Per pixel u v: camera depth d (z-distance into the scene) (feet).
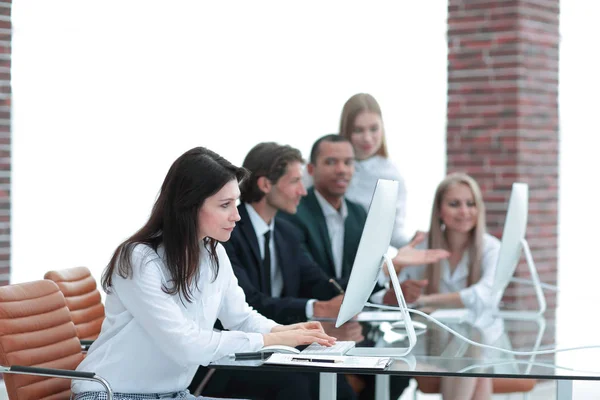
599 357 11.30
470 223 16.44
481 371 10.34
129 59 23.12
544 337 12.88
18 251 21.61
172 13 23.57
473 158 23.47
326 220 16.65
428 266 16.72
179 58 23.61
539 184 23.38
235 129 23.79
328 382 10.62
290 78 23.80
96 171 22.68
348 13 23.67
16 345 10.55
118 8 23.06
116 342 10.50
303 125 23.77
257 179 14.73
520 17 22.94
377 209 10.91
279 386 13.69
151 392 10.58
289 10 23.73
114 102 22.95
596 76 23.20
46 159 22.12
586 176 23.35
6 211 21.30
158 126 23.43
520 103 23.03
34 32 22.07
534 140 23.35
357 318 14.30
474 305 15.84
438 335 12.87
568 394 10.48
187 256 10.42
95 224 22.71
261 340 10.82
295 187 14.82
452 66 23.57
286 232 15.29
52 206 22.25
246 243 14.60
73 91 22.57
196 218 10.46
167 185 10.50
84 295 13.08
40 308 11.01
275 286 15.12
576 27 23.35
